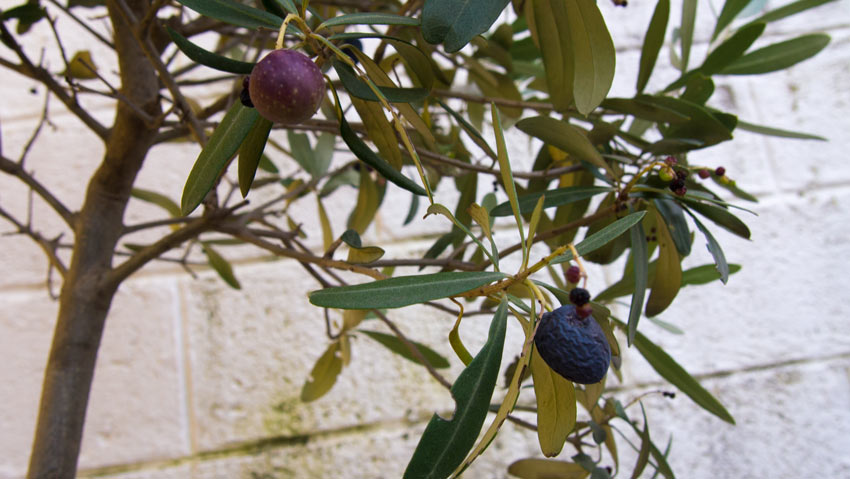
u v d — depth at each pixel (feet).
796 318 2.38
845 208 2.46
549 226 1.39
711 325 2.37
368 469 2.25
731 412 2.30
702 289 2.40
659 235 1.13
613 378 2.30
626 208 1.11
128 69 1.33
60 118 2.54
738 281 2.40
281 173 2.48
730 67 1.31
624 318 2.31
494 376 0.80
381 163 0.92
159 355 2.32
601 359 0.78
